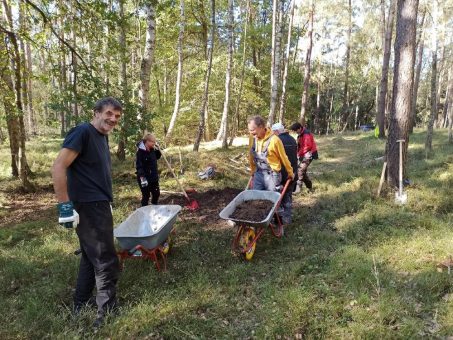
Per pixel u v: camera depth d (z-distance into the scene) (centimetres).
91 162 339
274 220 591
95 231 345
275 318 334
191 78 2075
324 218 630
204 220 671
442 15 1374
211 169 1030
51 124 853
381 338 300
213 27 1489
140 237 423
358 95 4425
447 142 1509
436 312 323
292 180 583
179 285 419
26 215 735
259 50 2611
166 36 1839
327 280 400
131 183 976
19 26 834
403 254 443
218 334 331
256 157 579
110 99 345
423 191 689
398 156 710
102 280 358
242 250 480
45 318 355
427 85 4462
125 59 843
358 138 1989
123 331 337
